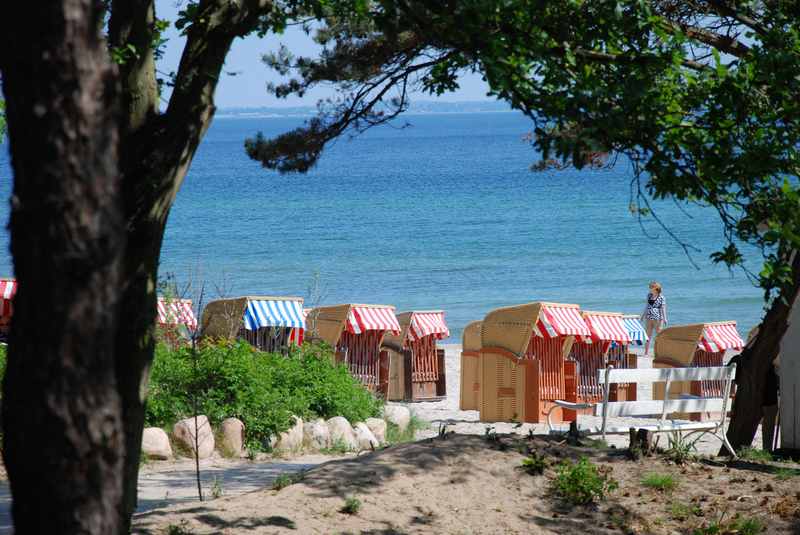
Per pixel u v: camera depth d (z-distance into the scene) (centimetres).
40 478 822
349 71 2941
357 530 1617
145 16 1432
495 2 1503
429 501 1781
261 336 3916
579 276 11844
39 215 816
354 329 4269
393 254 13662
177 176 1347
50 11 816
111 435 840
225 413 2866
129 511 1299
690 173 1617
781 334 2759
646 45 1767
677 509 1852
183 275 10900
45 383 816
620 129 1508
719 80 1747
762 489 1983
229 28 1399
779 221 1653
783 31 1892
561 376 4122
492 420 4088
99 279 828
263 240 15175
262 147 3025
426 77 2383
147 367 1320
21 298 830
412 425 3656
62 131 816
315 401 3262
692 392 4491
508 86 1440
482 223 17738
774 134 1684
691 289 11006
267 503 1709
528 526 1733
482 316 9238
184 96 1360
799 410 2798
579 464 1947
